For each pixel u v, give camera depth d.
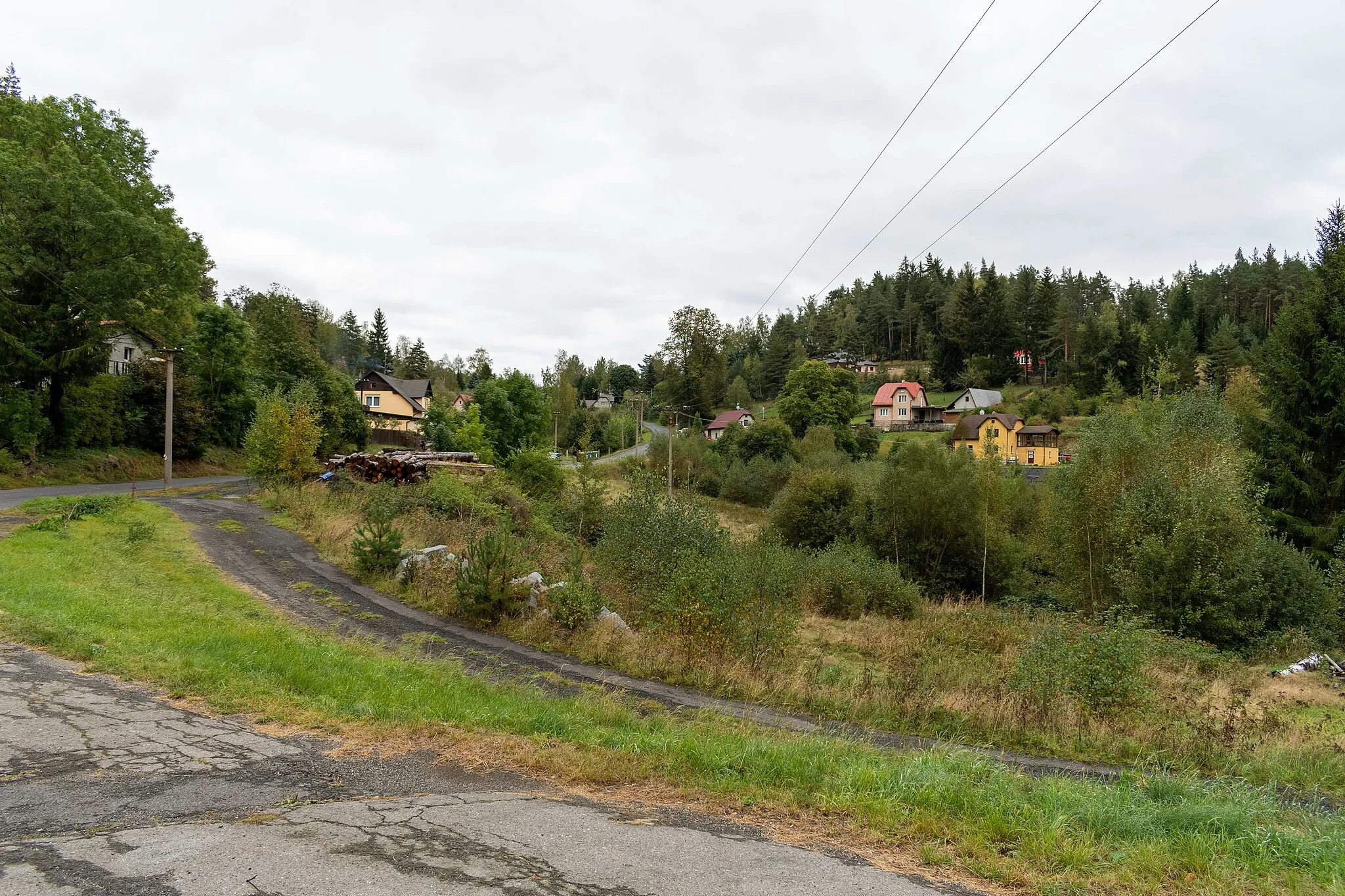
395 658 10.04
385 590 15.67
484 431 53.78
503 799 5.12
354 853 4.06
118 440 39.56
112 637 8.59
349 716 6.79
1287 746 9.67
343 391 57.72
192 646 8.66
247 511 24.23
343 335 121.00
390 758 5.84
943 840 4.86
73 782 4.84
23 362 33.09
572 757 6.15
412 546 18.86
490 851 4.21
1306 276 32.78
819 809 5.29
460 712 7.23
